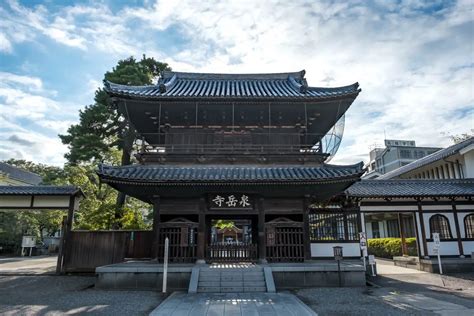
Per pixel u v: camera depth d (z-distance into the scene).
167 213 17.42
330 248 20.75
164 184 16.14
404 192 21.58
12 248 40.25
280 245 17.09
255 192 17.27
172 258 16.77
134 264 16.28
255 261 16.78
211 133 20.33
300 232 17.31
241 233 53.34
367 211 21.73
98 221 23.62
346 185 16.77
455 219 22.19
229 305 11.24
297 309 10.64
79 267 19.86
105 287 14.84
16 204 20.73
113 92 17.77
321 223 21.25
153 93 19.34
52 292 14.30
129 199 31.08
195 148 19.59
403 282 16.84
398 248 29.77
